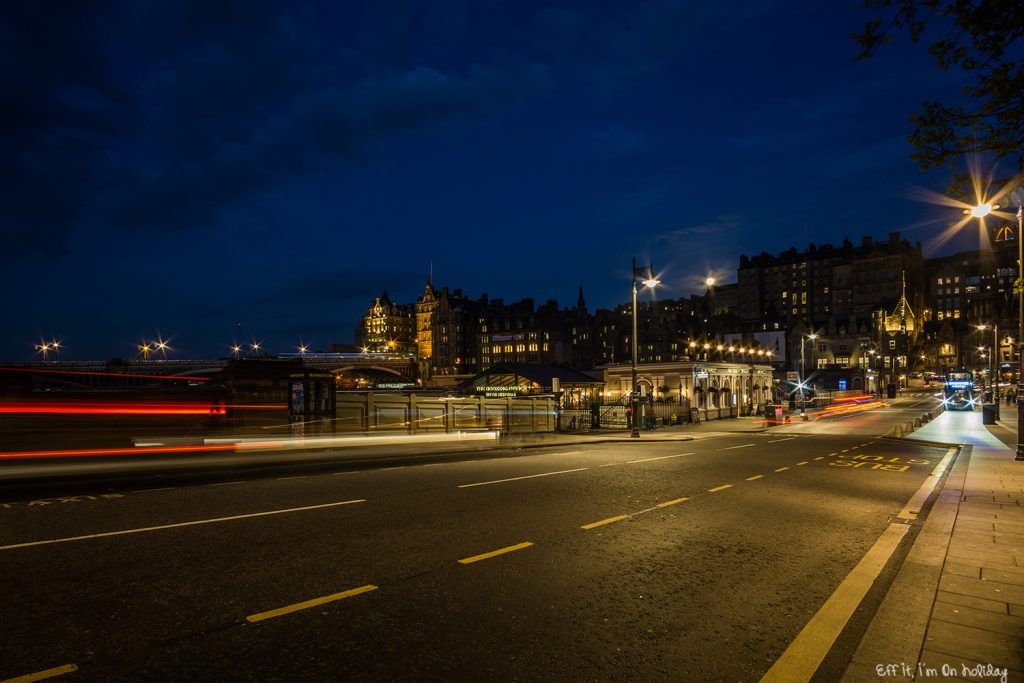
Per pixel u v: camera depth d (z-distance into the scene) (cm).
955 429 3497
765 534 860
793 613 553
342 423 2388
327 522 841
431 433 2708
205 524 812
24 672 396
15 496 1003
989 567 678
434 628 494
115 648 437
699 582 637
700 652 464
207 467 1439
